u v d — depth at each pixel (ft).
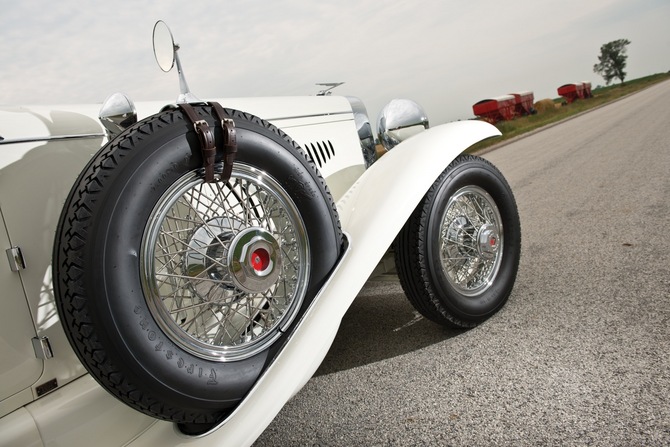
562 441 4.71
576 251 10.30
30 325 4.41
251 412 4.71
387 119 9.28
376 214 6.32
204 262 4.78
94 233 4.00
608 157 24.49
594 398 5.26
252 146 5.07
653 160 20.36
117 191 4.16
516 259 8.22
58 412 4.32
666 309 6.88
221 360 4.73
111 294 3.99
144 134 4.45
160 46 5.51
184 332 4.50
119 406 4.63
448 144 7.22
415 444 5.17
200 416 4.53
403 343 7.70
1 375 4.19
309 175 5.61
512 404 5.47
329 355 7.84
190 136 4.64
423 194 6.64
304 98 9.53
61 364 4.59
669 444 4.39
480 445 4.92
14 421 4.15
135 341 4.07
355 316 9.34
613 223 11.93
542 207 15.69
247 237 4.94
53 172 4.77
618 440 4.57
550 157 30.32
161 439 4.67
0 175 4.37
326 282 5.71
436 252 7.06
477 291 7.72
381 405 6.07
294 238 5.53
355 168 10.13
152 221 4.38
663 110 49.62
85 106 5.53
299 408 6.42
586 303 7.63
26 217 4.49
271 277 5.12
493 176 7.87
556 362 6.12
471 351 6.89
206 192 6.23
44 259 4.57
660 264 8.59
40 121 4.83
